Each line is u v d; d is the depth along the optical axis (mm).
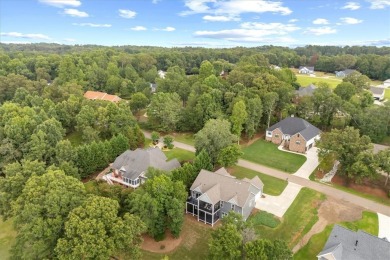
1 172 50969
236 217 31484
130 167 48406
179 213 35094
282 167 56188
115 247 28375
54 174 34688
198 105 71500
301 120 68688
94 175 53000
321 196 45719
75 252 26281
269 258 27016
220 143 52281
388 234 37000
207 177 42438
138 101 83562
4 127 54906
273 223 38906
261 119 75625
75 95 80750
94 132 62188
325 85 79188
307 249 34531
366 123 64562
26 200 31000
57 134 55688
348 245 29266
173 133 74812
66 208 30875
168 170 47656
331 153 48938
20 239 29844
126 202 35844
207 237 37000
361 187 48312
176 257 33906
